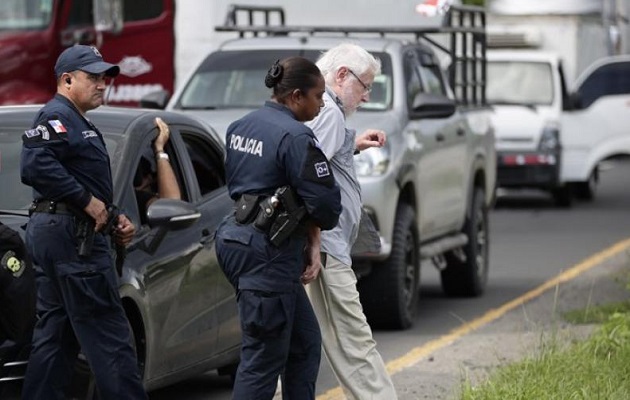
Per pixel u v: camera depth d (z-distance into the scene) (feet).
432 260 125.80
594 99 226.38
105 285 69.41
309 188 64.64
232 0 167.43
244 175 65.92
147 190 80.23
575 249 167.73
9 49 159.74
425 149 118.01
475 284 132.46
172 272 78.33
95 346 69.62
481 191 138.82
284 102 66.44
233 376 91.97
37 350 69.87
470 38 152.35
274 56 124.98
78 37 162.50
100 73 69.41
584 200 233.96
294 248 65.72
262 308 65.21
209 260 82.33
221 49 127.44
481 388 80.53
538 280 143.43
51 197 68.39
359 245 75.15
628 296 128.88
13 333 65.92
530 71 223.10
